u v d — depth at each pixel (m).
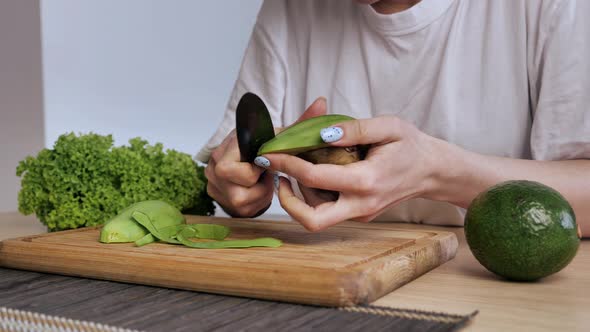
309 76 1.27
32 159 1.08
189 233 0.87
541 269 0.75
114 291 0.77
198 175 1.17
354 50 1.22
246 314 0.70
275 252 0.81
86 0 2.28
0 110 2.24
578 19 1.02
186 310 0.71
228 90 2.16
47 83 2.35
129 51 2.25
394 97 1.19
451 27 1.14
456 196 0.92
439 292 0.75
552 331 0.65
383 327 0.66
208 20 2.14
